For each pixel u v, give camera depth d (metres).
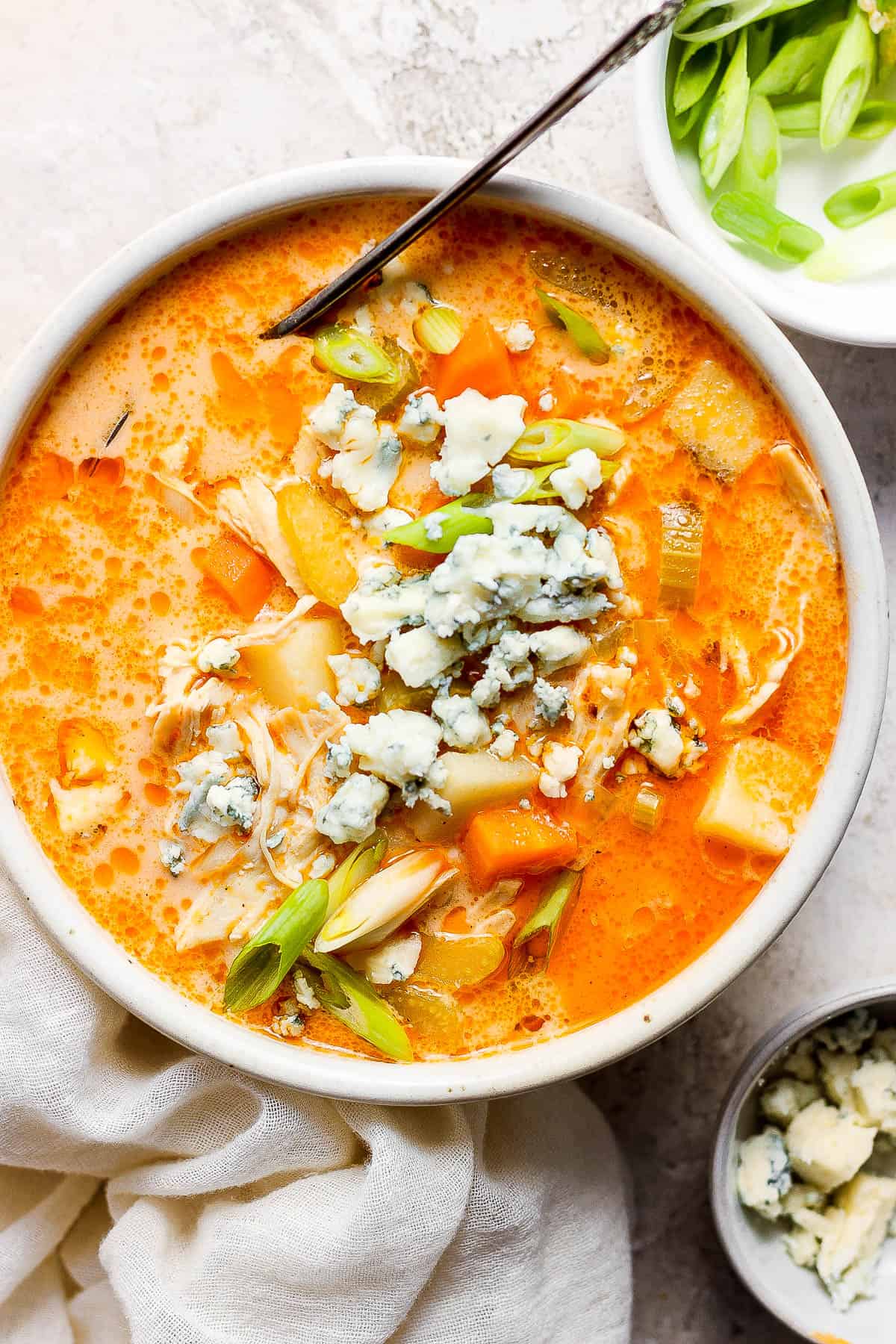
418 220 0.44
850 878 0.53
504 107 0.52
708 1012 0.54
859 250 0.50
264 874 0.47
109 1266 0.51
